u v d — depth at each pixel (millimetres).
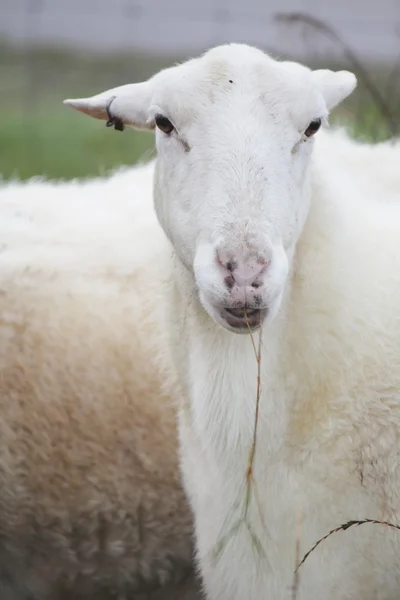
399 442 4008
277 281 3674
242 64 3959
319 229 4125
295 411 4090
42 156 9062
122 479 5516
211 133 3889
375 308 4117
